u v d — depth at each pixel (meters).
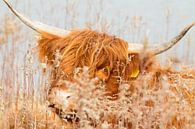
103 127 11.94
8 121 13.43
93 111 11.26
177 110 12.59
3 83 13.98
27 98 13.63
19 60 14.60
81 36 14.43
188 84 13.80
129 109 12.66
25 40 14.88
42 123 13.40
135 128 12.21
